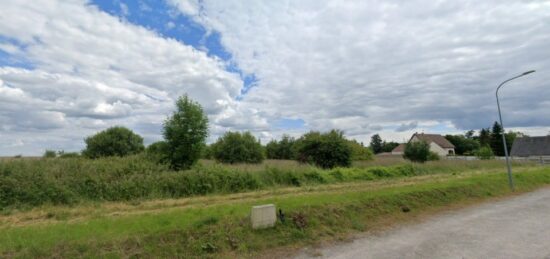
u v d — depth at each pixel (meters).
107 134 34.66
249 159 32.94
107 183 13.60
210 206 10.75
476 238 7.89
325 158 26.50
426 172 26.00
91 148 32.91
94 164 15.80
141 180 14.24
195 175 15.33
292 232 8.02
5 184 11.84
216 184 15.44
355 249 7.18
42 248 5.95
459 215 10.95
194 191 14.70
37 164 14.59
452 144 93.75
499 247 7.12
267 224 8.00
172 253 6.51
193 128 21.33
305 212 9.11
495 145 85.69
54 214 10.10
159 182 14.41
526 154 62.25
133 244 6.50
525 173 23.34
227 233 7.42
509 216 10.66
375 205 10.88
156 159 19.62
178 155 20.67
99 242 6.34
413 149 37.62
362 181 19.84
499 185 17.50
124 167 15.88
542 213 11.12
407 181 19.52
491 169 30.19
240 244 7.14
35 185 12.25
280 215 8.48
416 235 8.33
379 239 8.02
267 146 47.16
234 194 14.51
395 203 11.50
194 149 21.03
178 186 14.55
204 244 6.91
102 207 11.39
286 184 17.72
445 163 30.72
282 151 46.06
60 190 12.38
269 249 7.20
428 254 6.70
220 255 6.72
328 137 27.05
